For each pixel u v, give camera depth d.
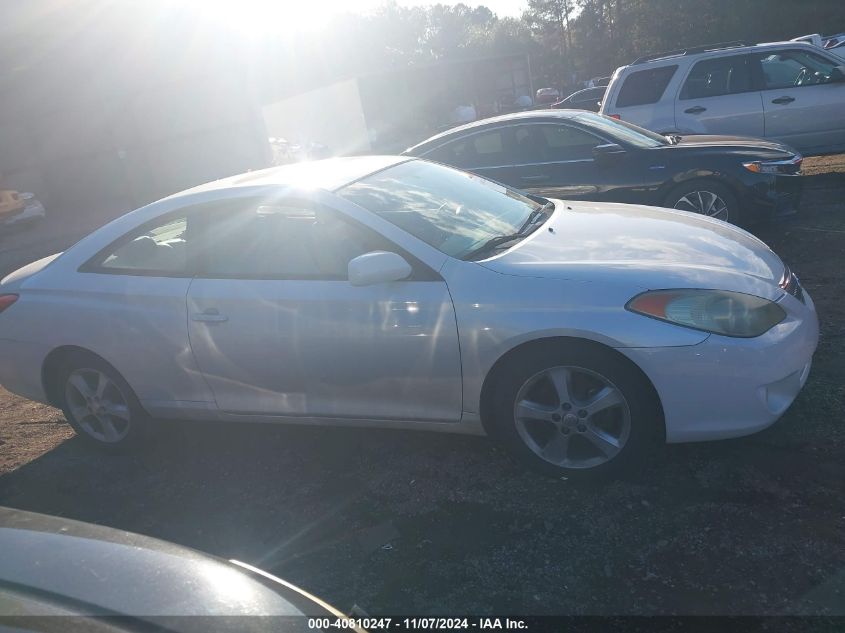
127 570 1.92
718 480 3.43
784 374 3.39
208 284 4.09
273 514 3.72
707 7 43.12
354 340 3.76
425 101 46.59
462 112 43.00
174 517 3.83
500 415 3.62
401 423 3.88
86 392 4.56
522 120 7.79
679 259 3.66
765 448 3.63
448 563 3.13
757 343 3.33
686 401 3.35
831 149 10.13
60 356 4.54
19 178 26.53
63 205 27.75
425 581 3.03
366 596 2.99
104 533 2.12
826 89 9.89
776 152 7.23
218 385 4.19
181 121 28.83
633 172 7.32
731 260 3.71
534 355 3.47
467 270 3.62
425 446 4.16
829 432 3.68
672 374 3.31
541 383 3.57
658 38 46.94
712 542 3.02
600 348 3.38
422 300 3.62
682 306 3.34
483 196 4.69
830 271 6.21
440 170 4.96
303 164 4.93
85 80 26.23
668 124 10.73
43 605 1.76
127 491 4.18
